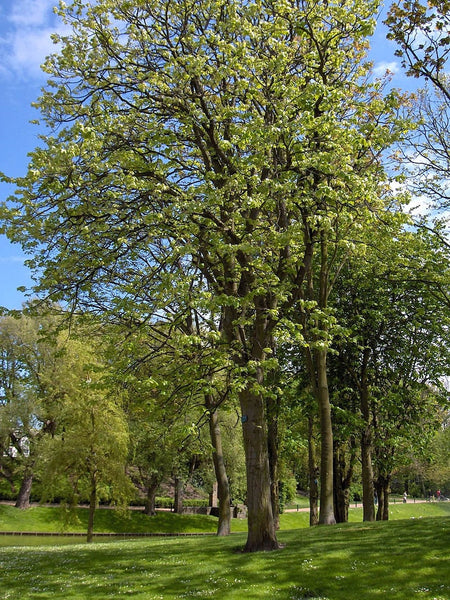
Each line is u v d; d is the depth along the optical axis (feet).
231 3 46.70
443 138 60.59
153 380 41.04
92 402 56.29
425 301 71.41
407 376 73.26
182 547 52.80
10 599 34.53
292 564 38.65
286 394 72.90
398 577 33.86
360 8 45.62
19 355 137.69
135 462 132.16
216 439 69.92
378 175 47.42
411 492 247.09
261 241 45.93
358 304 73.00
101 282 48.01
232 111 43.11
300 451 107.24
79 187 41.34
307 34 45.34
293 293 45.24
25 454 140.77
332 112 42.01
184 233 42.06
